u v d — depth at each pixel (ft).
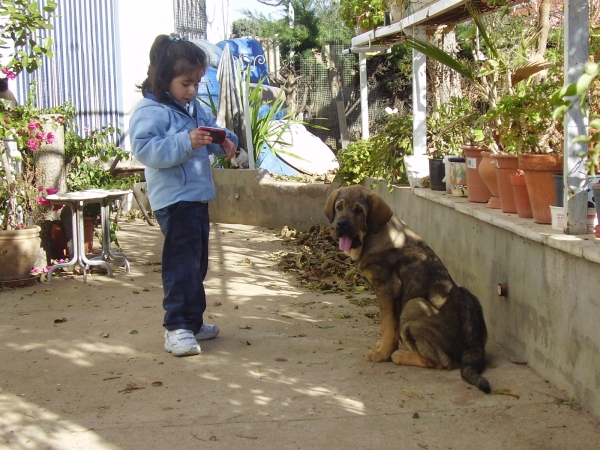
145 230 34.91
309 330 17.57
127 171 39.58
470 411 12.17
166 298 15.72
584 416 11.75
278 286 22.75
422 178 23.12
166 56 15.53
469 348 14.26
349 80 62.08
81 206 23.35
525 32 21.54
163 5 44.60
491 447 10.82
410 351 14.76
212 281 23.50
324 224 32.09
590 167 6.34
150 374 14.39
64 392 13.47
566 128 12.75
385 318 15.15
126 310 19.58
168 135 15.39
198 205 15.90
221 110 41.39
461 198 19.56
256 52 52.95
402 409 12.34
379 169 26.76
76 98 42.70
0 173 24.30
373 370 14.44
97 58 42.34
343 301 20.65
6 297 21.18
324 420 11.93
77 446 11.13
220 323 18.29
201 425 11.82
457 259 19.08
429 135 24.99
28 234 22.47
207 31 53.31
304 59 62.64
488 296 16.65
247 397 13.03
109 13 41.96
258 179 36.01
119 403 12.87
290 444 11.05
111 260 26.25
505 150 16.62
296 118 61.36
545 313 13.48
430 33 23.93
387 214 15.39
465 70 18.70
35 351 16.01
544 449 10.72
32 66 23.52
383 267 15.15
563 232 13.11
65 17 42.42
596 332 11.48
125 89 42.42
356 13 29.60
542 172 13.93
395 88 60.80
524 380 13.52
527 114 15.06
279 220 34.96
